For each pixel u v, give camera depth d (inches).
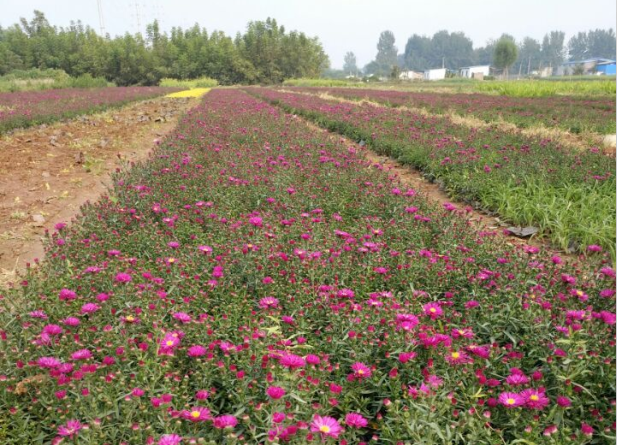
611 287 139.7
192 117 534.6
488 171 290.2
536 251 158.1
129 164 370.3
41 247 221.9
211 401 103.2
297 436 82.0
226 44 2977.4
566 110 649.0
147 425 90.6
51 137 458.9
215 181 253.4
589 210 230.4
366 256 162.7
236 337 118.8
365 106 724.7
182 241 192.1
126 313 123.9
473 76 5344.5
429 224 211.5
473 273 157.8
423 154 350.6
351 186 254.2
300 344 115.7
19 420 92.3
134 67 2878.9
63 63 3034.0
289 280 146.6
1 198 285.3
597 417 96.0
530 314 120.2
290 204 224.5
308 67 3262.8
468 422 87.4
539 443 87.6
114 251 162.7
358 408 101.4
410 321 111.8
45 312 131.0
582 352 104.7
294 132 424.5
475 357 108.3
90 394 96.0
